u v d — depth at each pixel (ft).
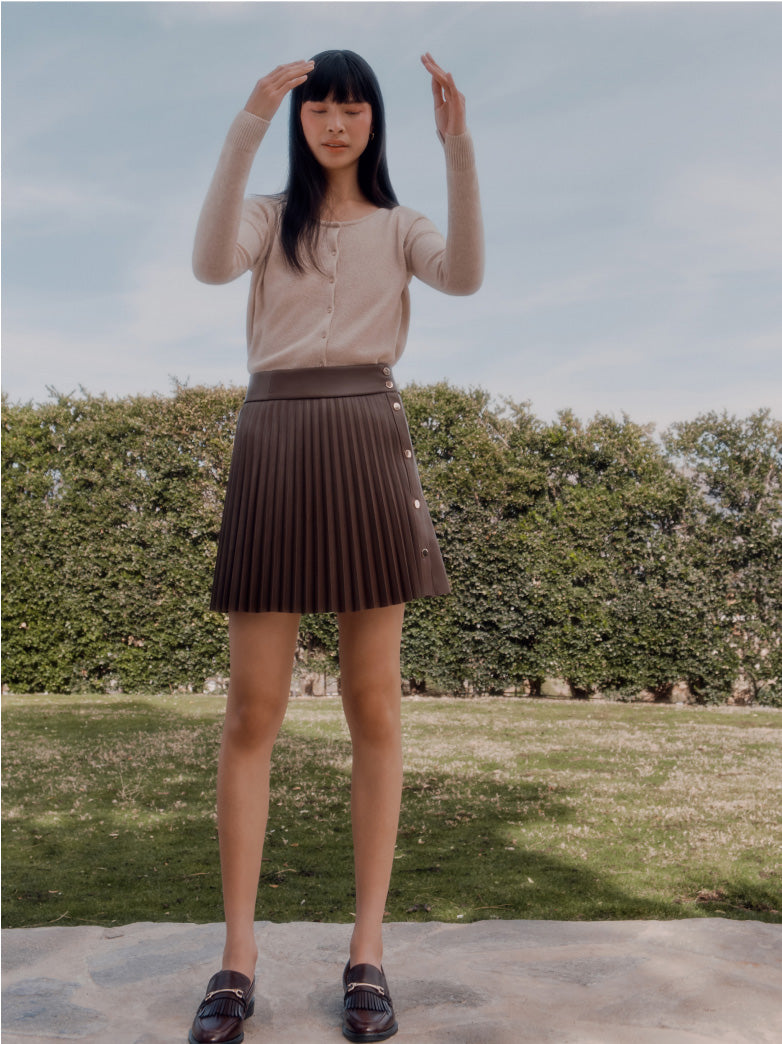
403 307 5.50
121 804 13.32
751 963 5.73
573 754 17.35
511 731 20.61
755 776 15.16
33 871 9.98
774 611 26.53
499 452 28.07
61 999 5.28
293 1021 4.91
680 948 6.01
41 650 29.76
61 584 29.73
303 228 5.11
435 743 18.76
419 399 28.96
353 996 4.73
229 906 4.96
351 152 5.14
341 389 5.01
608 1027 4.78
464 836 11.30
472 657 28.40
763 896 8.84
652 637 26.94
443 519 28.45
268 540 4.87
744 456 26.96
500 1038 4.65
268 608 4.83
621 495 27.53
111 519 29.58
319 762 16.37
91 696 28.48
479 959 5.84
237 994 4.70
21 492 29.94
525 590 27.89
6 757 17.07
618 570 27.55
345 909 8.52
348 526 4.88
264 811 5.10
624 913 8.33
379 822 5.13
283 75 4.49
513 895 8.89
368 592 4.87
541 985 5.37
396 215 5.37
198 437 29.55
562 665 27.81
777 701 26.32
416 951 6.04
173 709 24.56
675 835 11.26
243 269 4.99
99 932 6.57
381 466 5.02
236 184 4.57
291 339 5.10
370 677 5.08
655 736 19.77
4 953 6.13
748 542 26.58
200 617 29.43
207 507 29.22
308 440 4.93
